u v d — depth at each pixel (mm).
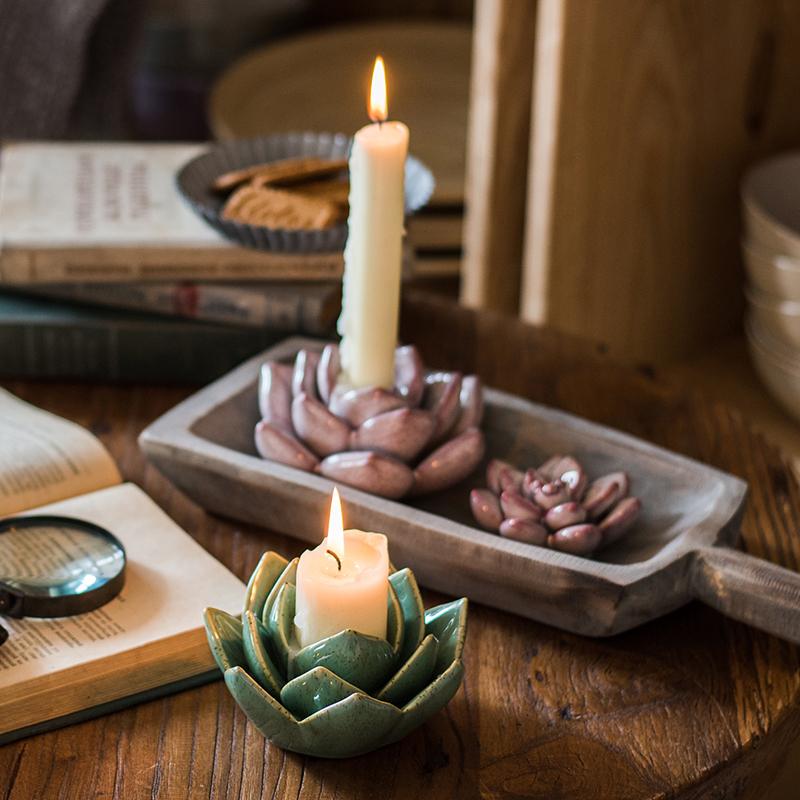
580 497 1156
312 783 1047
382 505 1133
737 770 1081
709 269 1712
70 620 1093
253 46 2256
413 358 1205
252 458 1162
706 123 1625
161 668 1080
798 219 1633
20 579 1104
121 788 1042
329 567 1037
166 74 2230
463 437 1175
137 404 1311
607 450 1199
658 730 1083
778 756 1113
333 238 1299
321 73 2043
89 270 1302
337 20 2377
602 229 1607
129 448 1263
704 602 1129
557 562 1102
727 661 1124
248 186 1319
